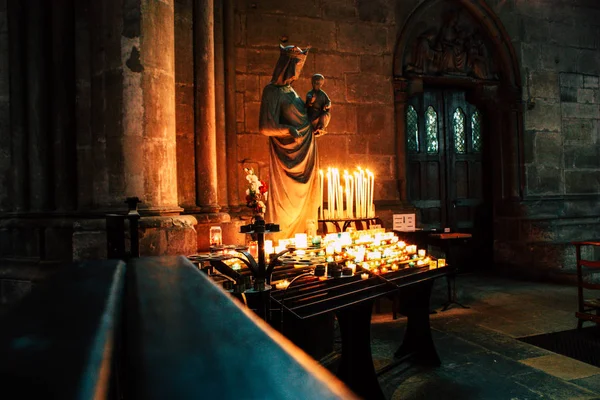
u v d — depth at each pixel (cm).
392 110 888
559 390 416
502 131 993
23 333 47
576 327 612
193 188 621
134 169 445
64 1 529
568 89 1019
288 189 596
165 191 464
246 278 312
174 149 479
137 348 43
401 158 891
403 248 527
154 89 454
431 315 672
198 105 622
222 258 314
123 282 83
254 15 802
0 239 578
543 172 996
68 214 532
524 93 983
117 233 269
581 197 1022
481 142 1026
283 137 594
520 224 962
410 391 420
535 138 991
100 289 74
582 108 1030
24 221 555
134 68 445
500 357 501
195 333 49
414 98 972
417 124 974
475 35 969
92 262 112
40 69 547
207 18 630
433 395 411
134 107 445
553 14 1007
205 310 60
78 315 55
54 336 46
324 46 843
